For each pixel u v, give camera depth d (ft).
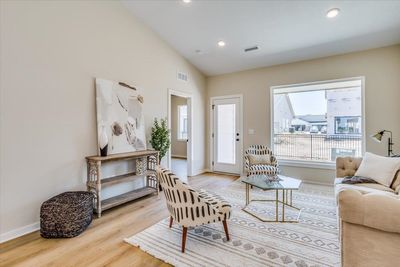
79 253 6.73
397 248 4.23
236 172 17.79
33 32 8.24
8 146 7.65
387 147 12.35
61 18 9.12
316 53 13.92
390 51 12.26
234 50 14.82
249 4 10.58
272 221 8.87
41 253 6.73
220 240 7.43
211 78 18.95
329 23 11.13
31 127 8.23
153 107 13.67
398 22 10.61
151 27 13.28
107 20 10.96
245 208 10.28
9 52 7.63
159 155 12.94
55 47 8.93
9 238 7.61
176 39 14.24
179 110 28.07
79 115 9.80
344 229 4.73
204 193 8.43
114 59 11.31
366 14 10.25
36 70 8.34
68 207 7.66
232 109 17.97
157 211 10.15
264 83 16.38
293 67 15.21
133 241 7.38
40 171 8.50
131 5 11.66
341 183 9.19
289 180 9.98
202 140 18.84
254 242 7.28
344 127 15.20
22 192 8.00
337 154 15.31
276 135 16.97
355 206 4.48
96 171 9.58
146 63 13.17
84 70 9.99
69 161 9.43
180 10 11.55
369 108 12.79
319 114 16.17
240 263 6.17
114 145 11.00
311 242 7.26
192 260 6.33
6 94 7.58
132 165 12.42
